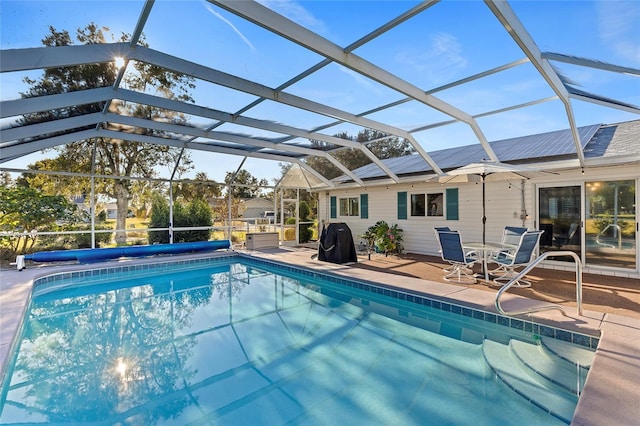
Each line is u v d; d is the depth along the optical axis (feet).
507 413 10.12
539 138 33.22
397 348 14.96
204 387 11.82
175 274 31.12
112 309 21.04
